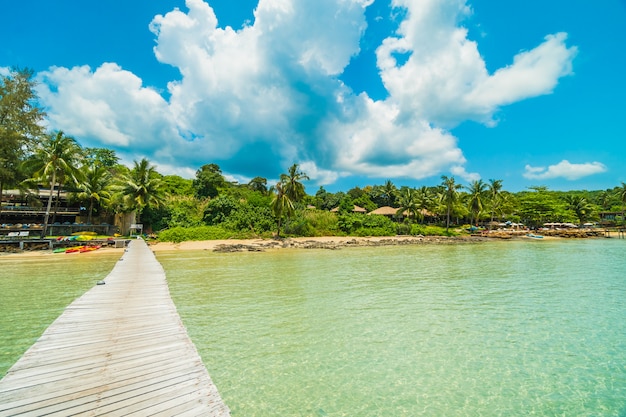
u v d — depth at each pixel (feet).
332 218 199.21
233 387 22.89
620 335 33.01
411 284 59.52
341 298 48.42
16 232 134.10
